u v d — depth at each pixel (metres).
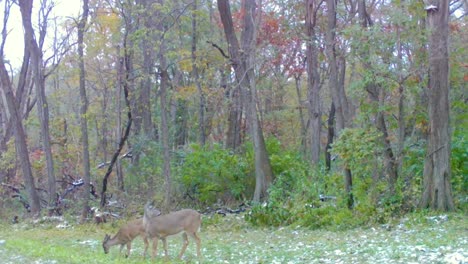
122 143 28.20
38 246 17.64
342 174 22.56
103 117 37.09
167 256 15.08
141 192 28.81
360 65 22.19
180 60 28.62
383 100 21.23
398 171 21.30
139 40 26.20
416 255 13.80
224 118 41.91
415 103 21.91
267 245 17.55
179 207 28.09
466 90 26.14
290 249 16.38
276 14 37.66
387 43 20.56
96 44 30.50
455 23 29.83
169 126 36.41
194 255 15.84
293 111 46.16
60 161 35.91
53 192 29.30
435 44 20.72
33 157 35.19
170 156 30.53
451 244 15.22
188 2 33.12
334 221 20.58
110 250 17.22
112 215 26.20
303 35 31.70
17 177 34.84
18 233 23.14
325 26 33.44
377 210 20.50
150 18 27.00
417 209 20.75
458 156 22.31
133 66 32.81
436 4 20.80
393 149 21.80
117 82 30.62
